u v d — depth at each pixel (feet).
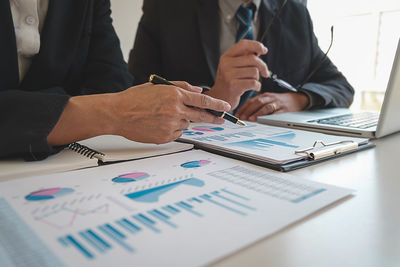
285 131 2.31
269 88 4.37
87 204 1.01
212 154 1.71
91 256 0.72
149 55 4.48
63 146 1.63
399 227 0.91
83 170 1.38
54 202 1.03
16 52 2.17
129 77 3.20
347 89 4.27
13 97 1.48
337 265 0.72
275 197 1.09
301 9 4.60
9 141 1.41
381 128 2.10
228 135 2.14
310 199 1.07
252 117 3.28
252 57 2.91
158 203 1.03
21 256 0.72
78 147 1.73
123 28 7.18
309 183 1.24
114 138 2.09
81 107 1.60
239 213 0.96
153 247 0.76
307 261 0.73
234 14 4.31
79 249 0.75
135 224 0.88
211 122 1.85
